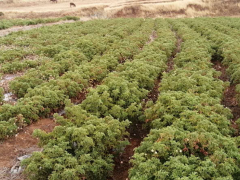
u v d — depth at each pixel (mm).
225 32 25172
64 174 6625
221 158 7008
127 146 9695
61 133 8430
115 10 48031
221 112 9859
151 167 6793
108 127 8680
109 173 8016
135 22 33188
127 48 19297
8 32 27406
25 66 16203
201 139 7734
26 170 6840
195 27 28828
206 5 50469
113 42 21656
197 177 6238
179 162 6762
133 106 10555
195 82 11938
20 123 9945
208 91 11281
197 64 15070
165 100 10469
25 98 11180
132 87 12250
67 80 13086
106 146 8469
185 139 7750
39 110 10953
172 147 7566
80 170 6848
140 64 14961
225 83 12594
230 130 9023
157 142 7785
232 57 16203
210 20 33531
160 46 19453
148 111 10195
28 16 44625
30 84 13227
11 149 8789
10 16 43562
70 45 20781
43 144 8164
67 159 7113
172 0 53000
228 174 6559
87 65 15836
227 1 51594
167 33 24516
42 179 6984
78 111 9891
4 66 15680
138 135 10367
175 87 11883
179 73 13648
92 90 11750
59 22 37062
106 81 12992
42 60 17281
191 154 7297
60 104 11859
